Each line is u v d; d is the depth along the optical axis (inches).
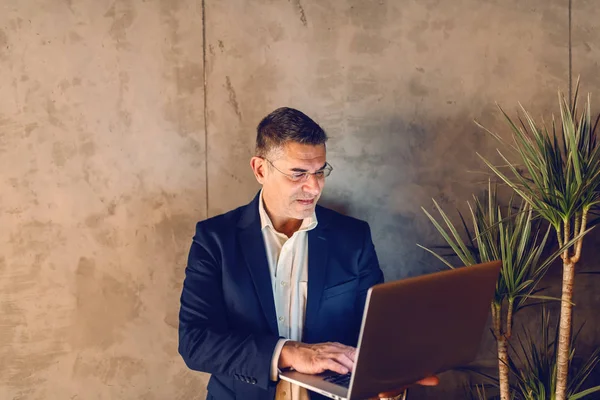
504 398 80.0
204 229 74.0
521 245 76.8
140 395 91.7
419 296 54.2
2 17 86.6
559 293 97.0
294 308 72.4
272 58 91.0
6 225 88.0
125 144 89.4
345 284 72.8
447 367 61.4
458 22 93.7
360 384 53.7
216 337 67.2
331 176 93.0
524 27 94.8
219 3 89.8
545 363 83.2
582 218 76.2
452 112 94.3
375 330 52.1
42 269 88.8
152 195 90.1
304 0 91.0
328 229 74.5
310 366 62.9
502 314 96.7
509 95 95.1
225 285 71.5
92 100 88.5
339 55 92.0
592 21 96.0
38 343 89.4
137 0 88.5
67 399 90.3
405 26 92.9
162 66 89.4
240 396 70.4
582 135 76.9
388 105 93.2
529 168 77.3
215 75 90.2
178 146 90.1
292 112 68.5
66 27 87.7
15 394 89.3
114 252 90.0
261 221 73.0
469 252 78.5
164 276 91.0
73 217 89.0
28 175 88.0
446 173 94.7
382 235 94.4
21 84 87.3
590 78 96.4
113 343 90.8
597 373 97.9
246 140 91.0
